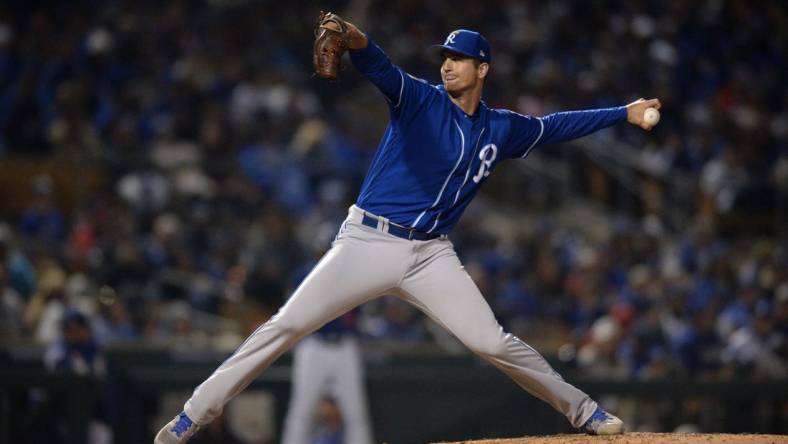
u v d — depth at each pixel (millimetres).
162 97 56156
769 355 39812
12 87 55781
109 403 33344
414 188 17828
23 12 61875
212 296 43500
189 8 65250
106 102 54719
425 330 41719
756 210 57469
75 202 49312
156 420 34938
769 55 73812
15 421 31688
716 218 57031
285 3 67500
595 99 62312
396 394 36469
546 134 18969
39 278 40719
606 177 58969
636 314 42562
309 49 64125
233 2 66375
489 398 36562
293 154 53344
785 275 48594
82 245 42781
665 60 68125
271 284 42625
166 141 54188
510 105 60094
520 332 43688
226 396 17922
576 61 67062
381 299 42750
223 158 53531
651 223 55625
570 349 37562
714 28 73500
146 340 36906
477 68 18031
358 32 16906
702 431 35969
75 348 32594
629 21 71438
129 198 48750
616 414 36188
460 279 18172
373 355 37469
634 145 60719
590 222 56906
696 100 67812
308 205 51625
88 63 57406
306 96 60344
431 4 68625
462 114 18078
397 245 17891
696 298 45656
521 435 36281
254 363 17891
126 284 42125
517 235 53875
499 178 59031
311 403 34281
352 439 34250
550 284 48500
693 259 50562
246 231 48188
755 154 61781
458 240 49750
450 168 17859
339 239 18125
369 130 59969
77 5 62969
